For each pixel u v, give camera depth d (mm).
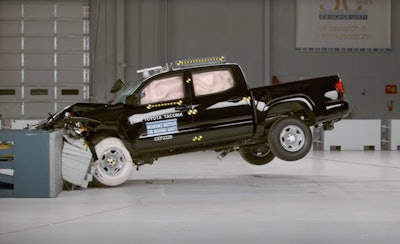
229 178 13656
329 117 13164
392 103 27781
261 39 27406
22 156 10484
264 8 27328
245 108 12641
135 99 12023
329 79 13266
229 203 9781
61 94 26844
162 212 8922
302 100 12938
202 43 27312
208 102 12508
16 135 10461
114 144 11906
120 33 26719
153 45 27109
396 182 12547
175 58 27250
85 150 11414
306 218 8320
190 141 12484
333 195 10625
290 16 27438
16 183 10484
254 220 8188
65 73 26844
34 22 26656
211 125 12484
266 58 27281
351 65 27578
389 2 27516
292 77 27469
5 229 7645
